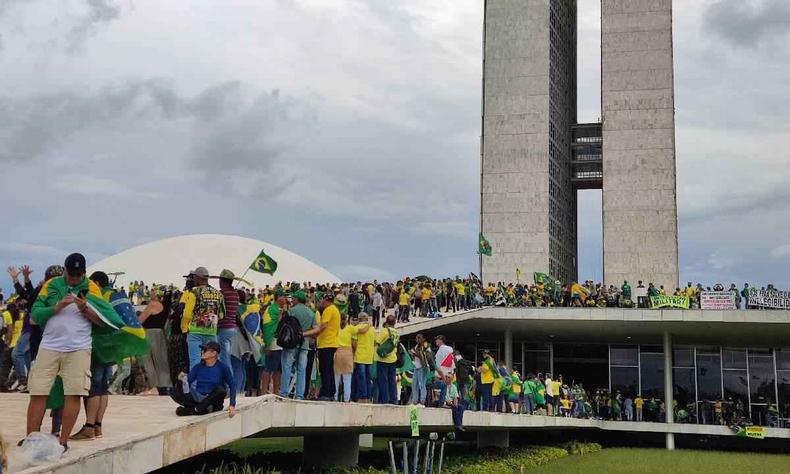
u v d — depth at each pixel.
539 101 101.38
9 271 11.57
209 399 11.99
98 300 9.45
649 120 100.44
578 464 34.66
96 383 9.89
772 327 44.72
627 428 47.62
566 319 46.03
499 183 101.31
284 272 79.12
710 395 51.91
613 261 98.69
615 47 102.31
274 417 14.02
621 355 53.66
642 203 99.19
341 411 16.75
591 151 115.94
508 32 103.50
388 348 19.91
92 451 9.16
